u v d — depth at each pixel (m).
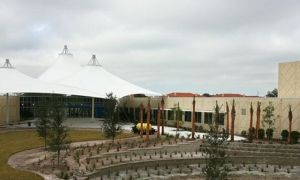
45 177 23.80
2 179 22.64
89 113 80.19
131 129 53.41
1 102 65.31
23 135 46.34
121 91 69.00
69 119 72.38
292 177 29.84
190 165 32.69
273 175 30.38
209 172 20.45
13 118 71.12
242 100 49.69
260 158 34.72
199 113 57.00
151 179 27.55
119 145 36.69
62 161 29.22
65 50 88.81
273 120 44.56
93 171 26.53
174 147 36.59
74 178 23.89
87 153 32.62
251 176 30.05
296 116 43.38
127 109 75.88
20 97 76.12
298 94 50.94
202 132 49.41
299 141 40.38
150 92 70.56
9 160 29.66
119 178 27.14
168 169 31.05
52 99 35.84
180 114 57.78
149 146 36.41
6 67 66.94
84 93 63.91
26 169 26.22
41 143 38.59
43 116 34.31
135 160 31.09
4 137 44.12
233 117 40.72
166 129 54.34
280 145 36.94
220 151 20.69
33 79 65.94
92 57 79.81
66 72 83.19
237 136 46.34
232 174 30.34
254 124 47.81
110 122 37.28
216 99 53.75
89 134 47.66
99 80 74.06
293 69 52.00
